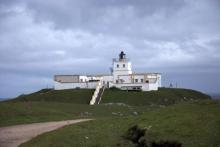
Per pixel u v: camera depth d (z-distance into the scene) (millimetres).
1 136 41250
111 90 144625
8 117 56656
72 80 156250
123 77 159250
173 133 29906
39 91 156625
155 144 29156
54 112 65062
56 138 37094
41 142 36125
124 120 42719
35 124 51750
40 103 78938
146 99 132250
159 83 168625
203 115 33688
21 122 53531
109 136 35531
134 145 31516
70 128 42438
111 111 77500
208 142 26859
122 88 152875
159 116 37938
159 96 138250
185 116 34656
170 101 135375
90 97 133500
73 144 34312
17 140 38656
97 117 65062
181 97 146750
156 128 32094
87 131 39469
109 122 43469
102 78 160500
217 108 36188
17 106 65875
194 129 29875
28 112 61312
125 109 82312
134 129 34750
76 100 130875
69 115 64938
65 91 145250
